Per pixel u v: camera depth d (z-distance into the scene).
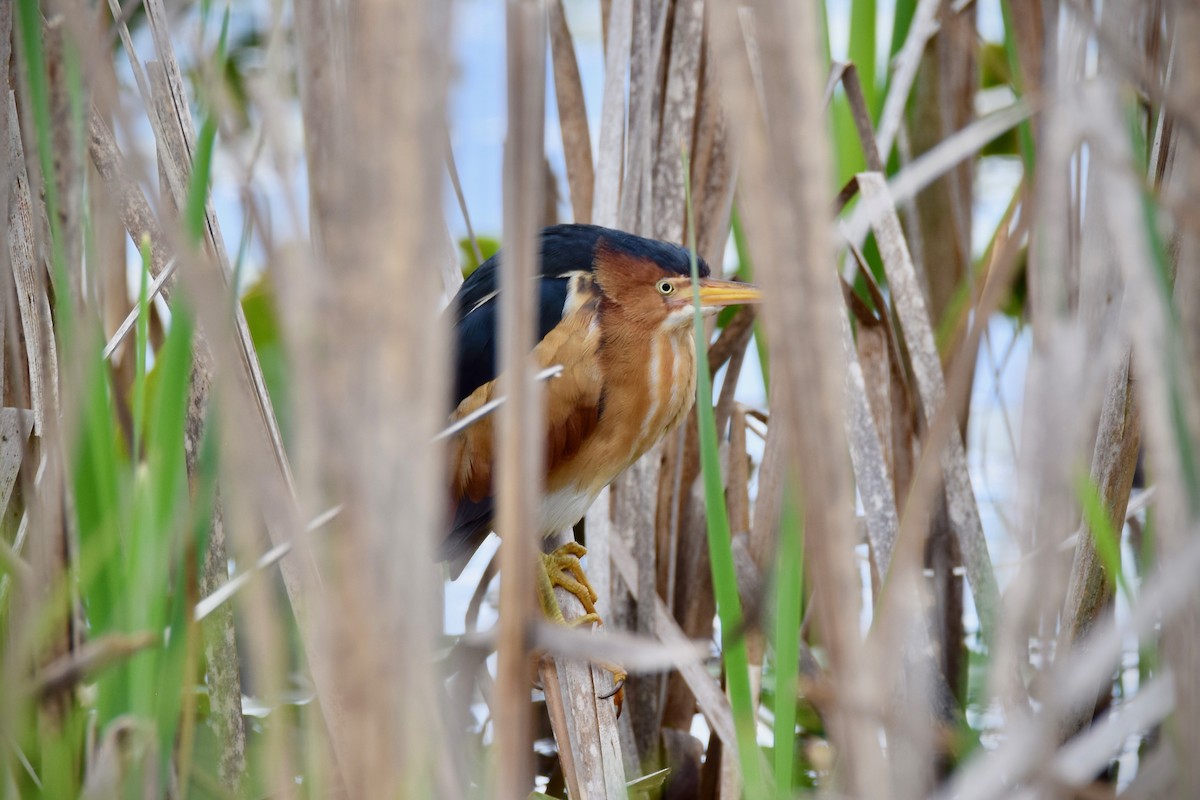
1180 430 2.46
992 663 2.45
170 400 2.67
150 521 2.73
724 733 4.80
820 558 2.10
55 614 2.94
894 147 6.70
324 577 2.27
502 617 2.25
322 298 2.01
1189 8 2.48
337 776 3.35
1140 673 4.45
